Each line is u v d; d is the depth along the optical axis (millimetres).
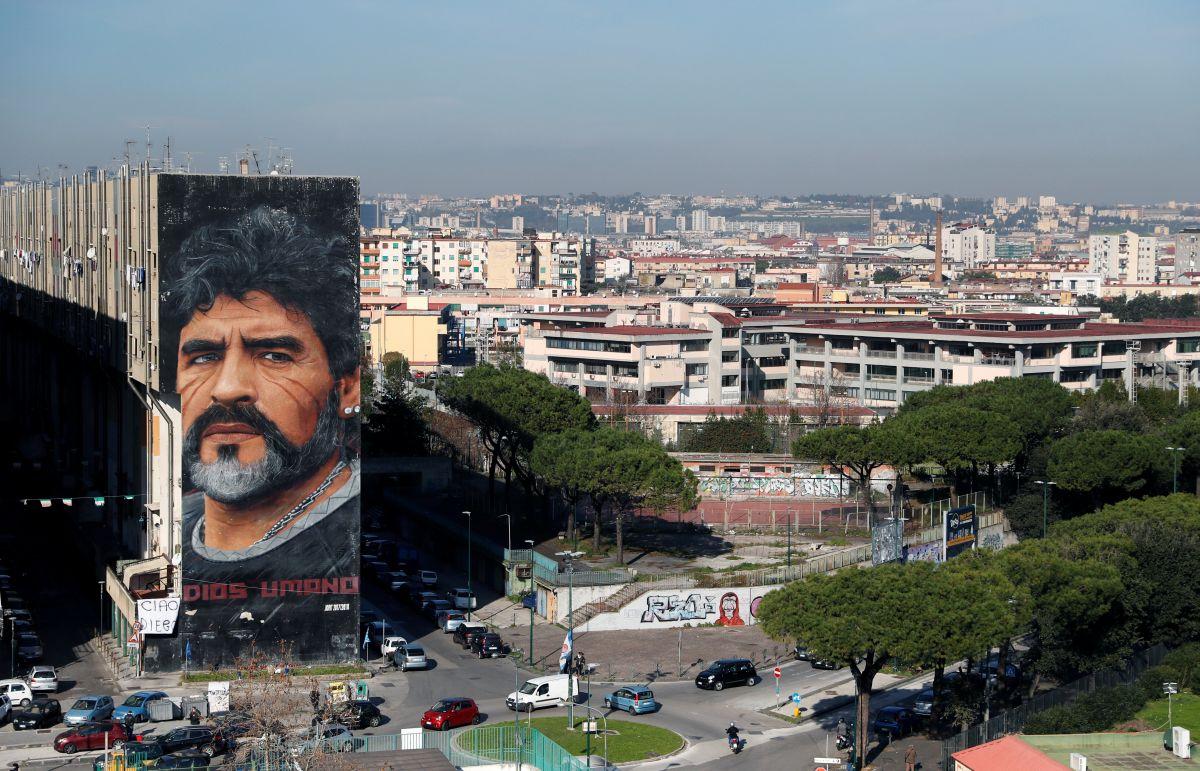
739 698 147625
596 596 177250
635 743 131000
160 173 149250
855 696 148125
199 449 151625
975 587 128250
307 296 153750
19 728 133250
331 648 156375
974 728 126438
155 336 154125
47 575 199125
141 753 122062
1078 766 111062
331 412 155000
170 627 151875
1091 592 138750
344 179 154000
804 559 194500
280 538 154125
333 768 112500
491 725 134750
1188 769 114625
